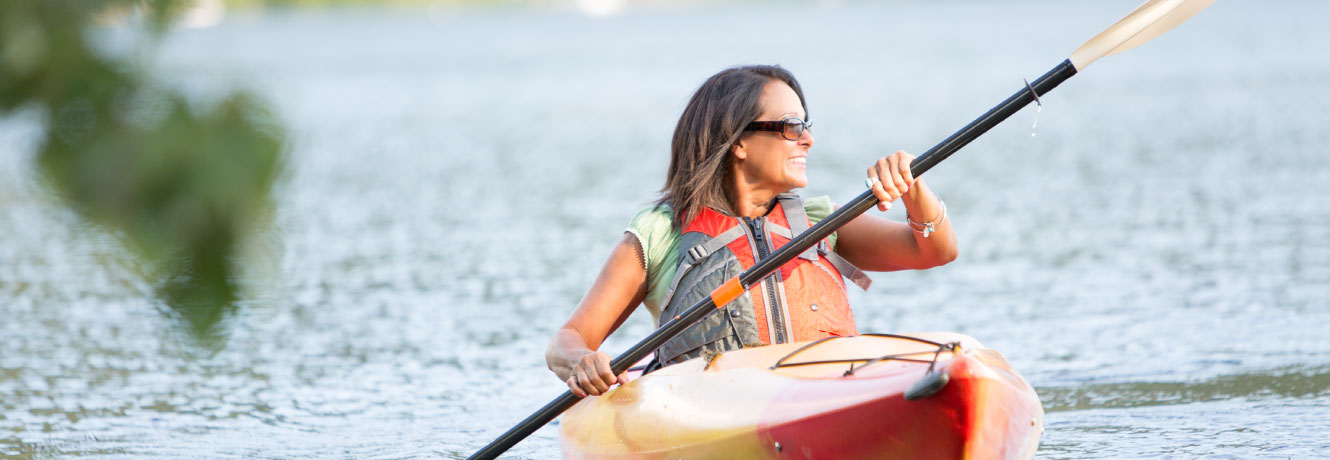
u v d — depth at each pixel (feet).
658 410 15.11
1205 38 172.35
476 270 40.45
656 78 153.89
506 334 30.68
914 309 31.86
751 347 15.64
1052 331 28.35
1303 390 21.91
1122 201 50.03
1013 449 12.99
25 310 33.71
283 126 2.84
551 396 24.34
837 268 16.85
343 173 71.77
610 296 16.34
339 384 25.61
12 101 2.66
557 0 604.08
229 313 2.91
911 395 12.30
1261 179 53.88
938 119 91.04
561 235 47.29
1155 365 24.41
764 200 16.51
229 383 25.75
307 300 35.58
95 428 22.16
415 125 102.94
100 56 2.68
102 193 2.67
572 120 102.83
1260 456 17.97
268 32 388.78
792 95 16.19
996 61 155.84
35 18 2.64
